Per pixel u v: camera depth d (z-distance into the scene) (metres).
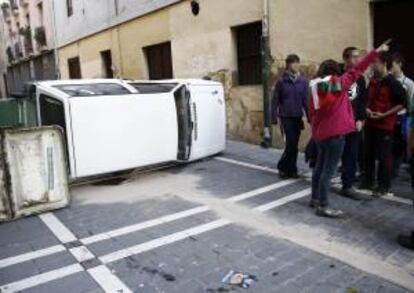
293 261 4.30
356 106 5.73
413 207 5.27
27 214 5.87
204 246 4.73
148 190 6.85
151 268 4.30
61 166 6.09
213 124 8.46
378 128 5.81
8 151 5.68
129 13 14.20
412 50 7.11
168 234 5.09
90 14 17.05
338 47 7.98
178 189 6.81
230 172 7.64
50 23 21.61
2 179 5.67
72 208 6.17
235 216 5.56
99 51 16.86
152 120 7.26
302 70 8.66
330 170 5.29
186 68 11.95
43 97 6.77
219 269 4.21
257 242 4.77
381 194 5.98
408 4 7.07
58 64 21.22
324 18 8.14
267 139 9.52
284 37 8.95
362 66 5.16
